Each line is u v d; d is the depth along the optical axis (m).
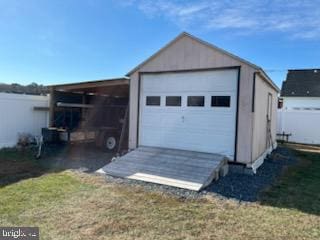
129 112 9.64
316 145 15.02
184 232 3.83
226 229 3.96
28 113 11.23
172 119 8.70
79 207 4.62
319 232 3.93
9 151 9.80
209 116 8.02
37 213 4.31
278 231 3.93
